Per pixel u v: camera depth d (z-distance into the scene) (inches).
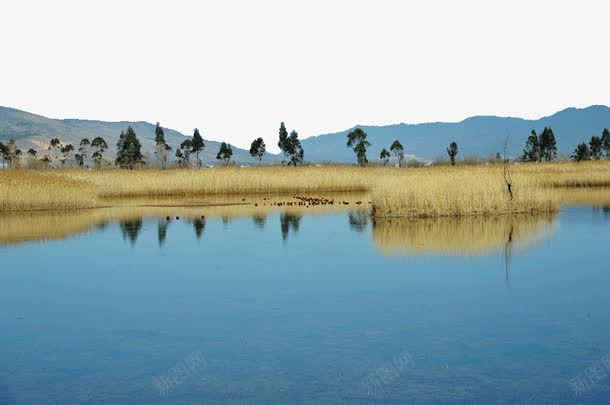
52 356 386.9
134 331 437.1
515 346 391.9
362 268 655.8
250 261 709.9
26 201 1409.9
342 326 441.4
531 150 4156.0
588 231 908.0
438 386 328.2
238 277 618.5
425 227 975.0
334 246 808.9
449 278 599.5
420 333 422.0
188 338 418.6
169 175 2053.4
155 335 426.9
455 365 359.6
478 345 394.6
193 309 495.5
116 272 655.1
